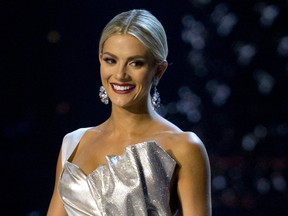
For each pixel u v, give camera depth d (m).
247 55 25.06
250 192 23.78
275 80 25.03
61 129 23.39
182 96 25.28
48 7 23.31
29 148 22.97
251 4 24.88
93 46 23.73
